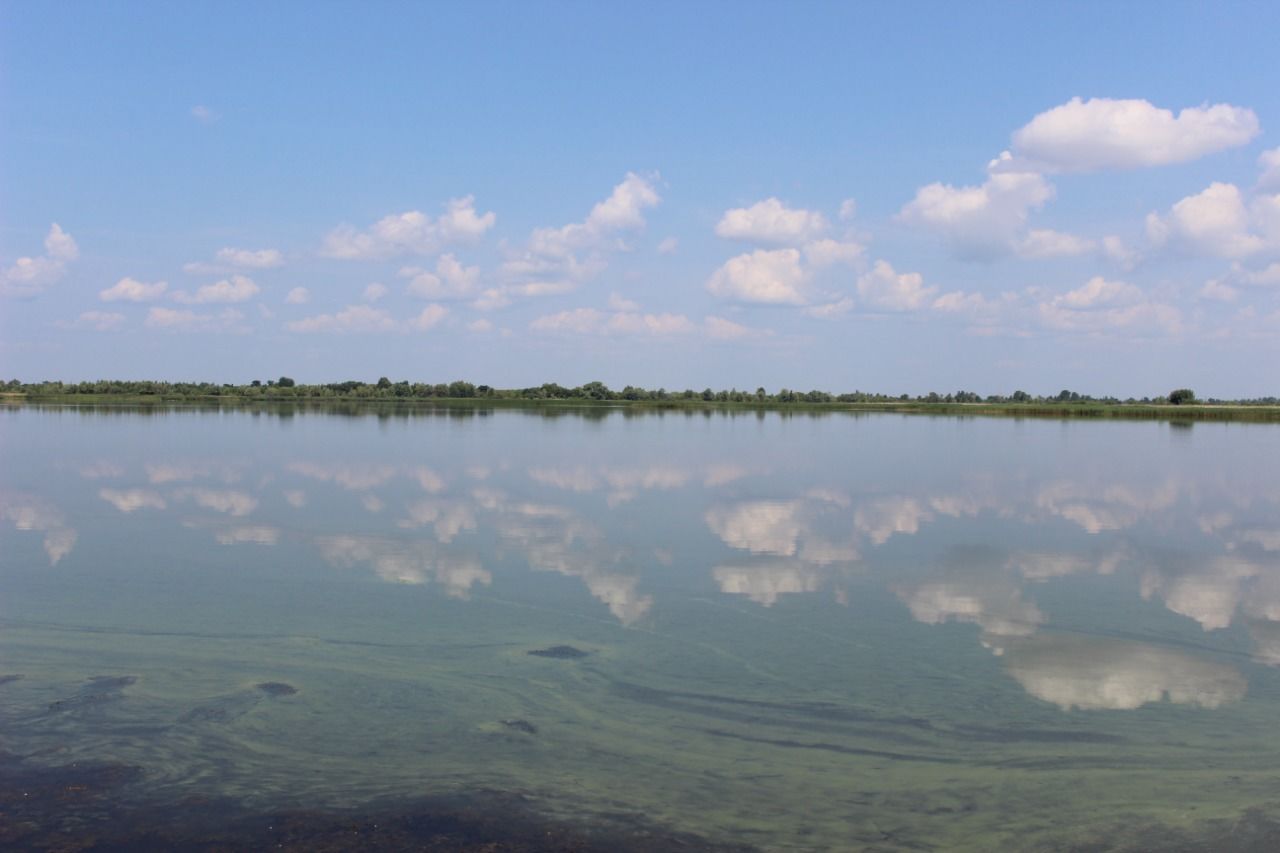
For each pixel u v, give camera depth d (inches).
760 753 506.9
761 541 1114.7
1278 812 447.5
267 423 3659.0
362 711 558.6
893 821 435.2
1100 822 436.8
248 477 1711.4
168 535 1120.8
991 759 503.2
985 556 1035.3
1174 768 494.0
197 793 448.5
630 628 741.9
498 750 504.7
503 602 821.2
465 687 602.2
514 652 677.9
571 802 446.6
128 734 518.6
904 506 1422.2
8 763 478.3
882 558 1020.5
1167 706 580.7
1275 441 3132.4
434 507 1360.7
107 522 1210.0
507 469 1915.6
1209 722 555.5
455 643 697.6
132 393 6988.2
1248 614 799.7
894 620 770.2
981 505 1444.4
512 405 6560.0
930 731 538.3
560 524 1223.5
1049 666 655.8
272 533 1139.3
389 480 1691.7
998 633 735.7
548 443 2696.9
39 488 1531.7
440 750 503.5
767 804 449.4
